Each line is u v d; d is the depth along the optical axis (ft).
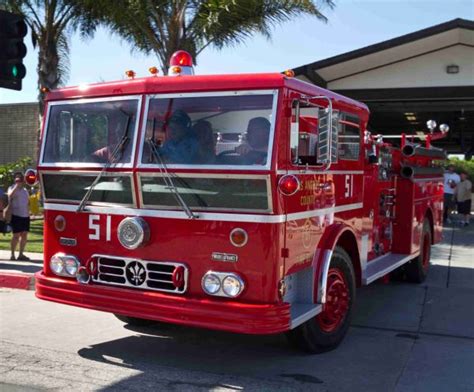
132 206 16.60
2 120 86.84
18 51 28.63
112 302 16.51
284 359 18.06
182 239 15.94
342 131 19.34
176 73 17.85
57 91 18.24
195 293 15.83
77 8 52.70
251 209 15.15
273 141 14.97
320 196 17.62
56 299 17.58
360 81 57.47
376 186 23.90
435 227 32.71
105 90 17.24
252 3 41.24
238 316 14.87
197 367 17.22
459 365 17.75
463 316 23.77
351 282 19.77
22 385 15.49
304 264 16.65
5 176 66.95
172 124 16.21
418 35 49.67
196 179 15.65
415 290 28.86
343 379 16.34
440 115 71.92
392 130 87.45
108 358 17.95
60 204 17.85
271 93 15.23
